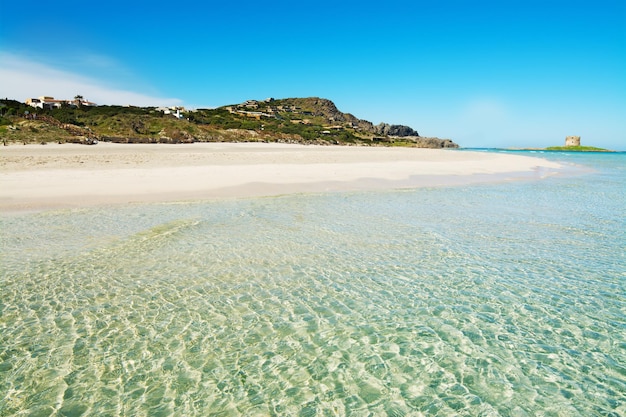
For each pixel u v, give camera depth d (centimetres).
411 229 1395
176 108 13638
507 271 991
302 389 552
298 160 3894
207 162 3403
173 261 1042
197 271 976
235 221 1471
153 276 940
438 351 643
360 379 574
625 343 667
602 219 1589
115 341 662
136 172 2586
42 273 943
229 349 646
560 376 579
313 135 11744
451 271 988
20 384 551
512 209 1786
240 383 563
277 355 631
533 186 2673
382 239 1262
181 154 3969
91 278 921
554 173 3800
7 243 1156
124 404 516
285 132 11675
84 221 1425
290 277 945
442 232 1358
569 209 1803
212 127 9688
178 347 648
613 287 893
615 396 536
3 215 1484
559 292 866
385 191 2266
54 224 1377
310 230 1362
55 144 5097
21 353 622
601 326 722
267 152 4756
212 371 589
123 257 1065
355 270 992
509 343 666
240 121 12094
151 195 1930
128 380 565
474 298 835
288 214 1605
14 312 753
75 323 718
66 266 992
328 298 834
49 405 512
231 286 891
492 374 584
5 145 4453
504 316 759
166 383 560
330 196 2050
